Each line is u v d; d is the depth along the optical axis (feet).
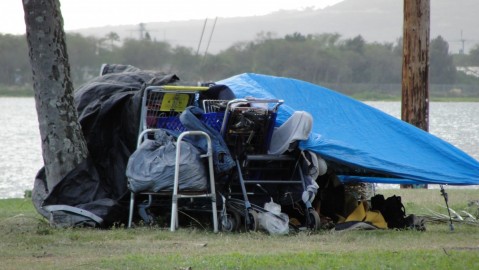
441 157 90.89
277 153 80.69
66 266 60.29
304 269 58.59
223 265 59.62
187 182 76.89
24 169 239.91
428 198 117.19
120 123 86.63
